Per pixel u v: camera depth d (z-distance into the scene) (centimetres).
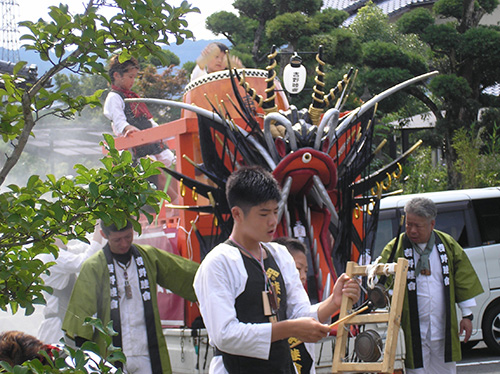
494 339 765
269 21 1281
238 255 277
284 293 289
